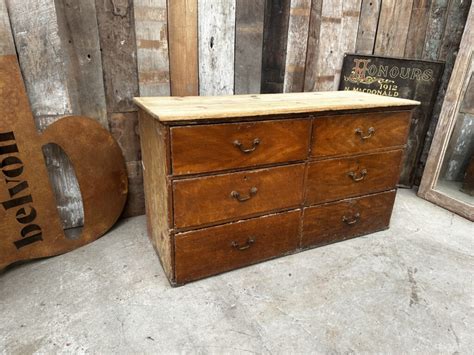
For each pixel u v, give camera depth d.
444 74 2.36
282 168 1.55
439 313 1.41
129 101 1.84
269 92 2.24
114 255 1.71
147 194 1.74
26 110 1.50
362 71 2.43
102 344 1.21
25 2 1.46
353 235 1.93
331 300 1.46
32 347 1.19
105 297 1.43
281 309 1.40
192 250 1.48
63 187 1.82
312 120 1.54
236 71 2.08
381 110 1.71
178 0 1.79
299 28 2.16
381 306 1.44
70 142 1.64
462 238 1.96
